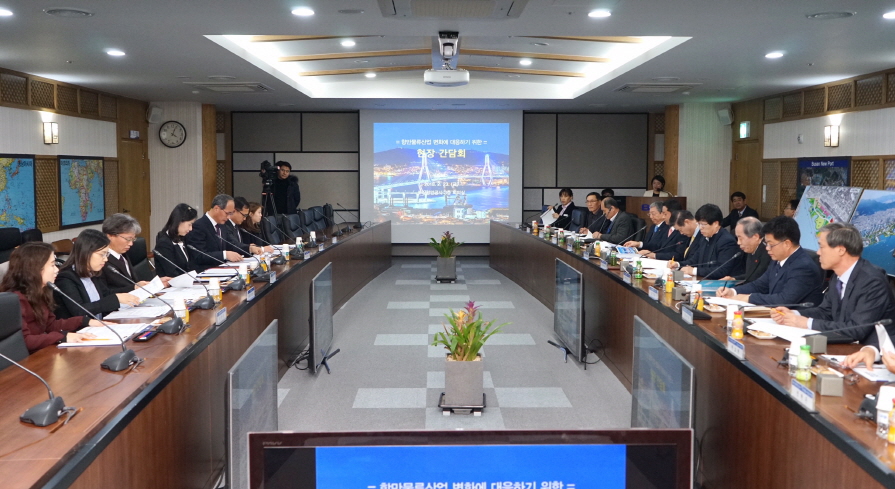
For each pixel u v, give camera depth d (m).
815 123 8.87
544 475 1.44
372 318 7.36
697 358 3.45
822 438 2.17
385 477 1.43
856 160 8.08
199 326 3.35
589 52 8.11
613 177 12.66
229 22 5.37
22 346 2.91
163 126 11.02
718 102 10.89
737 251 5.27
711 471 3.24
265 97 10.31
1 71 7.46
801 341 2.83
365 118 12.45
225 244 6.18
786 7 4.84
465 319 4.70
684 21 5.30
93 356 2.83
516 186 12.63
